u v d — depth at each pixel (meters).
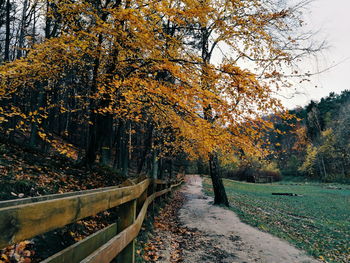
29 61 6.75
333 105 75.88
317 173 61.75
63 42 5.84
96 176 9.28
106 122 9.99
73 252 1.63
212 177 13.41
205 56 9.89
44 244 3.45
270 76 5.07
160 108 5.94
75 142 28.88
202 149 6.19
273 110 4.48
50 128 19.38
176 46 6.29
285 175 69.94
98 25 5.27
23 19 15.09
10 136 12.33
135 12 4.52
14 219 0.84
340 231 10.35
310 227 10.68
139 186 3.52
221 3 6.20
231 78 4.30
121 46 5.88
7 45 14.50
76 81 12.94
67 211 1.26
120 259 2.74
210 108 4.70
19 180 5.15
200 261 5.05
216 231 7.52
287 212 15.20
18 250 3.02
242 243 6.48
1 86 6.61
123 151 23.45
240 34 6.44
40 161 8.23
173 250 5.49
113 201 2.10
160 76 7.12
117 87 6.16
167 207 11.18
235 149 5.46
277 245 6.45
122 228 2.76
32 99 14.05
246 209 13.27
